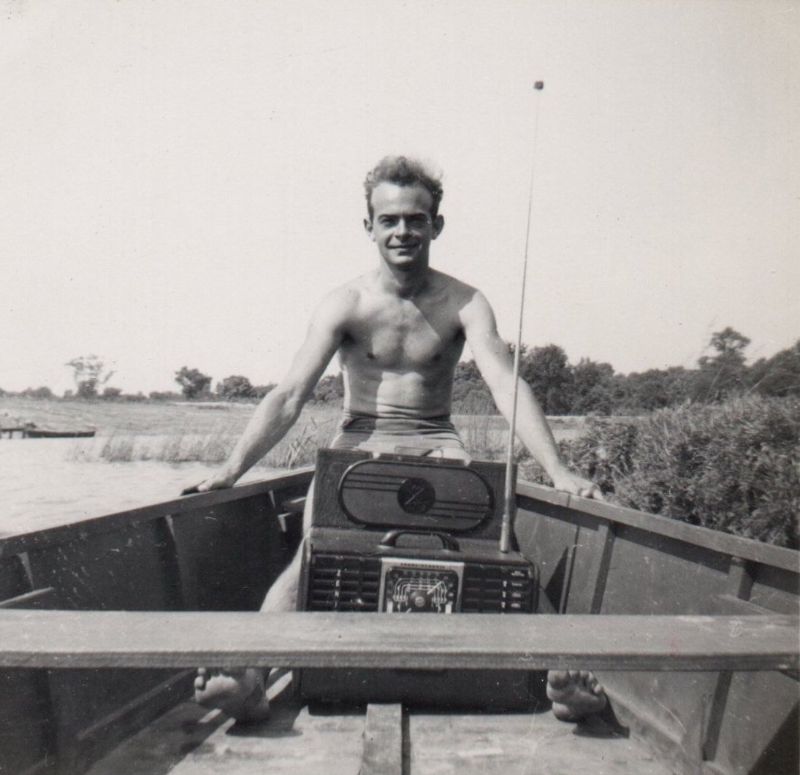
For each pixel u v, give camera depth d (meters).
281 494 3.10
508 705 1.80
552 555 2.64
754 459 4.57
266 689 1.92
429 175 2.57
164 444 16.11
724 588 1.71
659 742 1.68
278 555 3.02
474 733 1.69
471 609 1.72
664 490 5.01
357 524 1.94
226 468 2.43
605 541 2.25
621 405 13.00
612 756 1.65
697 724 1.58
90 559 1.78
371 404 2.69
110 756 1.60
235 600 2.58
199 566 2.29
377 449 2.58
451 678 1.77
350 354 2.71
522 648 1.04
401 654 1.02
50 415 28.58
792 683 1.37
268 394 2.59
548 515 2.73
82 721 1.52
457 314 2.66
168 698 1.86
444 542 1.84
